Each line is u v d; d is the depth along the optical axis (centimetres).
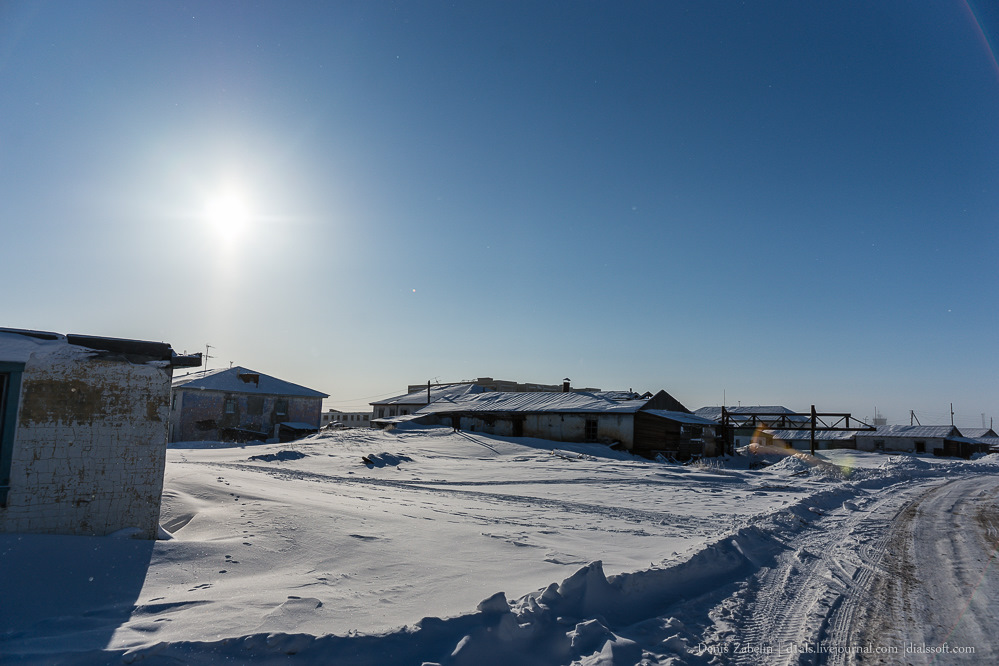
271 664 410
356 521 941
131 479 794
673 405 3928
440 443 3180
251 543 760
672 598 680
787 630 599
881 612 669
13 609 514
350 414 7588
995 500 1830
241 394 4297
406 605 547
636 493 1688
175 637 446
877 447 6469
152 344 829
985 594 744
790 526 1201
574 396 4169
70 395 762
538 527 1041
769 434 5850
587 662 467
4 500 704
